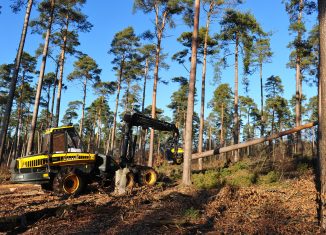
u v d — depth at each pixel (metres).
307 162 15.74
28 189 13.31
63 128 13.86
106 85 44.84
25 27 18.06
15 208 10.02
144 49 31.66
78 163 13.53
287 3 22.45
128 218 8.42
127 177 14.22
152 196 11.12
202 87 27.14
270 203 8.77
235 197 9.62
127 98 45.31
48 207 10.01
